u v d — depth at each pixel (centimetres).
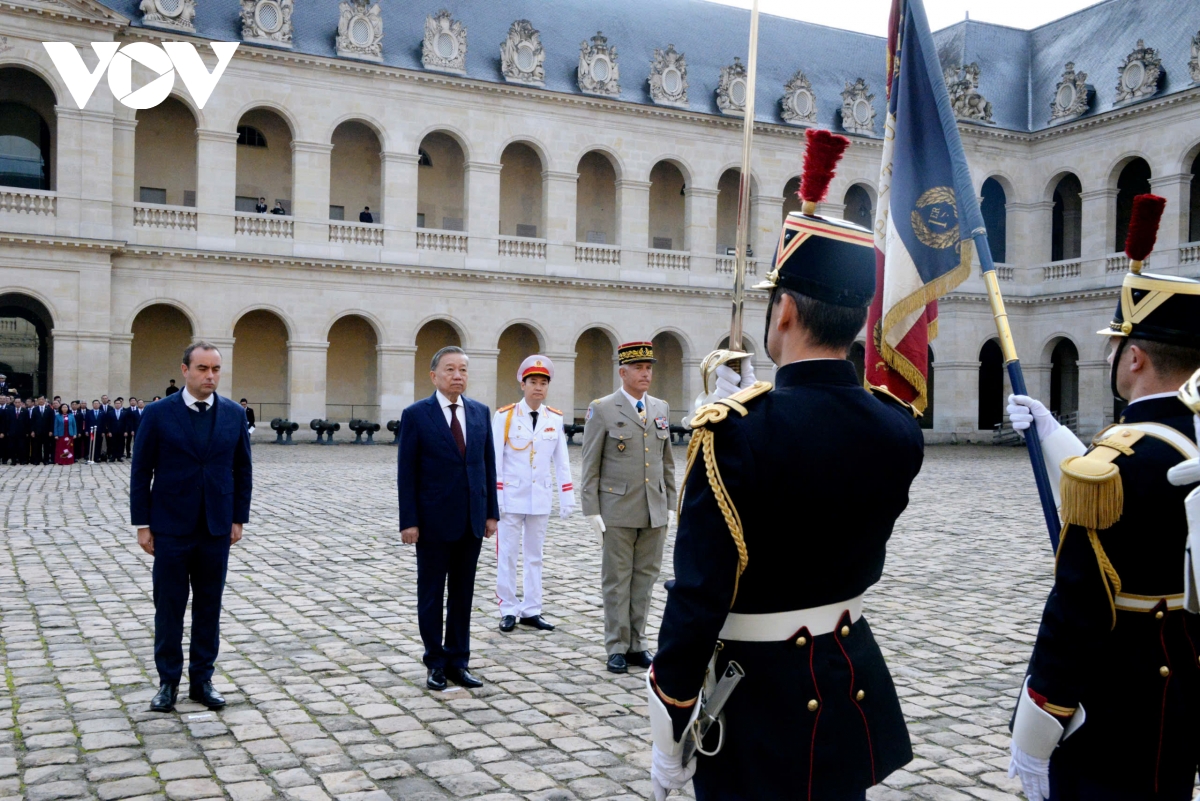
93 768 648
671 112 5075
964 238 449
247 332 4709
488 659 940
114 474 2938
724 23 5675
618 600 909
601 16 5350
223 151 4331
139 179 4459
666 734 304
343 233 4544
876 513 321
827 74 5744
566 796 612
